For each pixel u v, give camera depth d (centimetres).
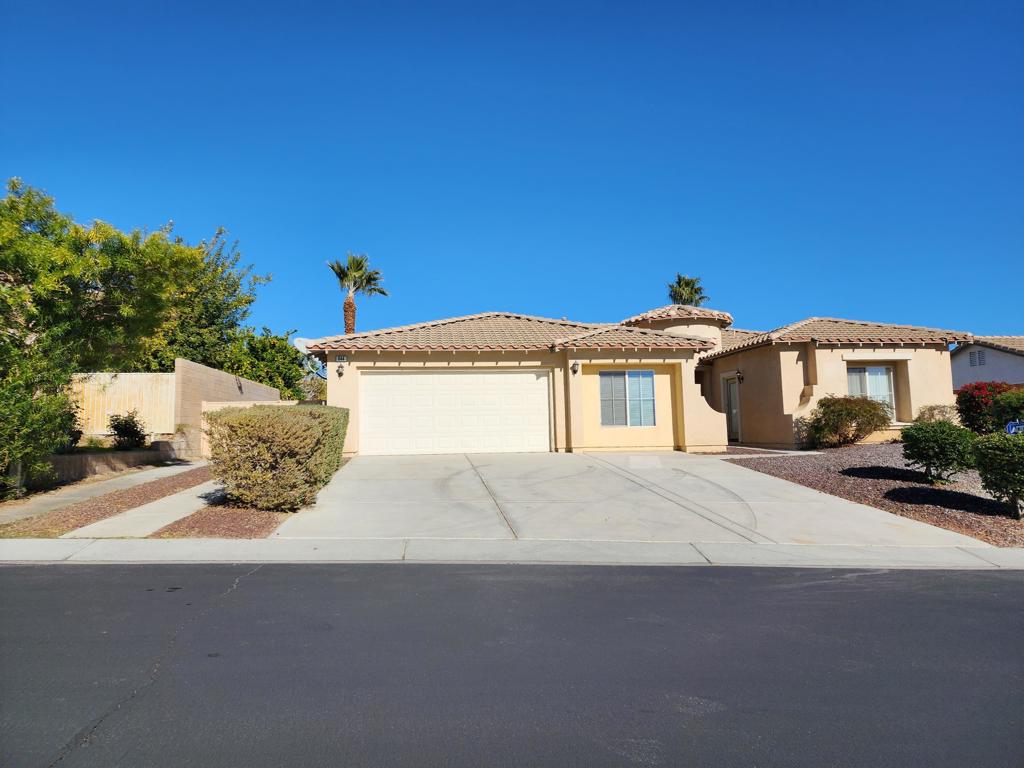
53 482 1380
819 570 824
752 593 712
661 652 529
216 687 446
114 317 1465
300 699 430
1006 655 533
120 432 1862
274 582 721
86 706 416
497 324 2109
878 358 2070
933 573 814
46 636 541
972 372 3459
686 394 1906
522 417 1875
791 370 2055
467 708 423
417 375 1841
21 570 762
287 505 1077
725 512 1140
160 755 359
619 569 814
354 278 3872
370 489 1281
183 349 2833
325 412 1300
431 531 981
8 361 1166
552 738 386
